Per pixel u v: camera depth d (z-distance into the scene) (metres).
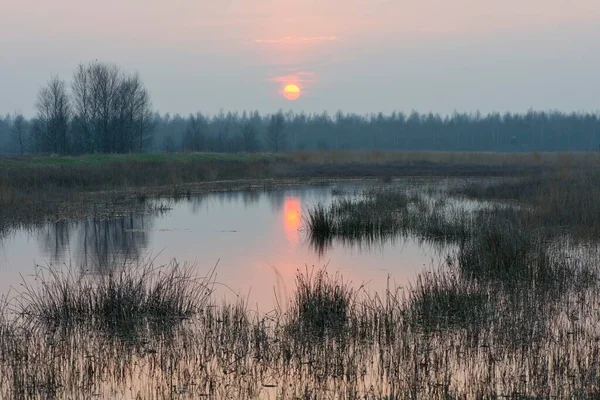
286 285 16.41
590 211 23.77
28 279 17.14
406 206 30.67
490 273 16.22
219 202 36.72
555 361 10.29
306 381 10.11
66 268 18.48
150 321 12.87
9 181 36.12
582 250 19.58
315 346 11.52
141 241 23.48
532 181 38.88
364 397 9.31
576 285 15.66
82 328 12.62
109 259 19.98
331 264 19.23
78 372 10.27
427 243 23.12
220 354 11.10
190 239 23.97
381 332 12.12
